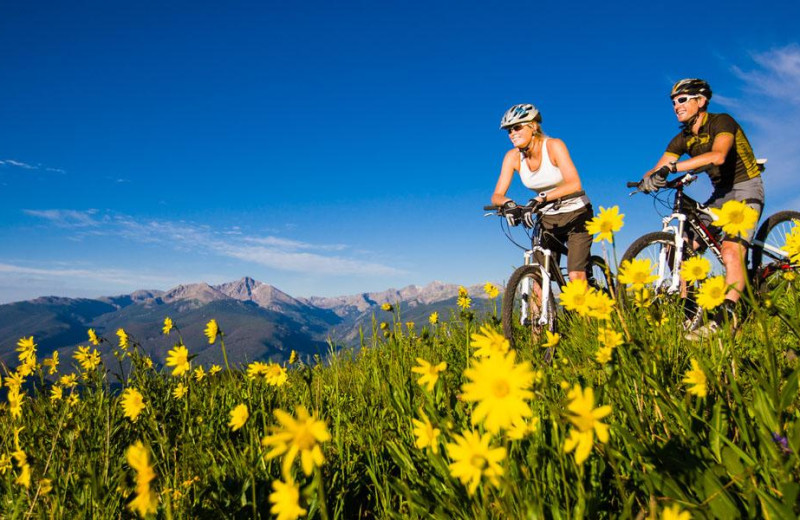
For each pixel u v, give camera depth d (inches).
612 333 66.7
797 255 84.8
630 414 57.3
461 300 183.6
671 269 193.3
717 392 57.9
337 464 85.2
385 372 127.5
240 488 74.8
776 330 95.3
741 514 46.9
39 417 121.5
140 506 42.1
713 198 200.2
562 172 189.5
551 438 57.8
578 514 47.9
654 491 52.0
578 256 188.7
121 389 124.6
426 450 65.7
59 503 73.3
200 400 125.5
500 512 51.0
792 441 42.7
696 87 190.9
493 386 28.5
